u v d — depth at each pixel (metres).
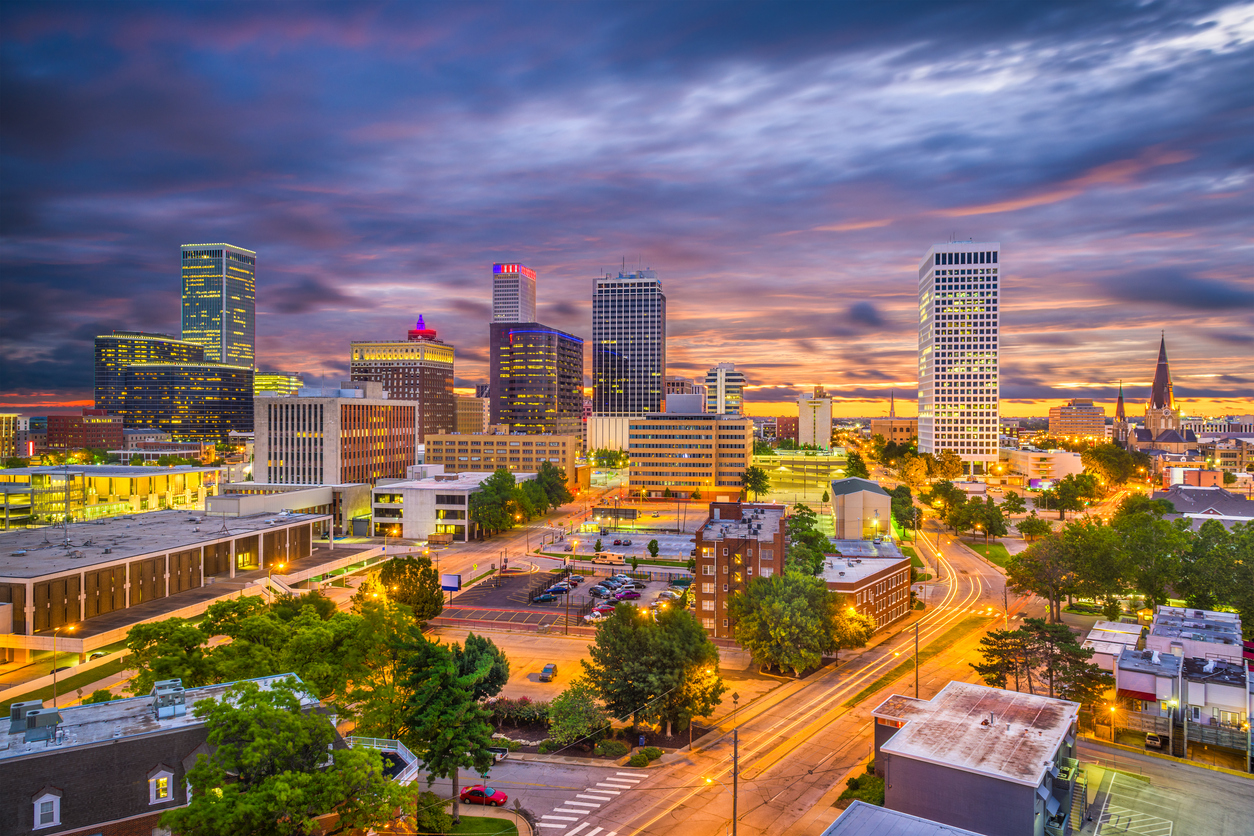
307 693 54.16
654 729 81.88
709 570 117.31
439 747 60.69
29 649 96.44
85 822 42.59
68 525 148.00
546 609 131.25
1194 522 184.12
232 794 38.81
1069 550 127.12
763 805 65.62
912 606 135.38
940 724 64.81
